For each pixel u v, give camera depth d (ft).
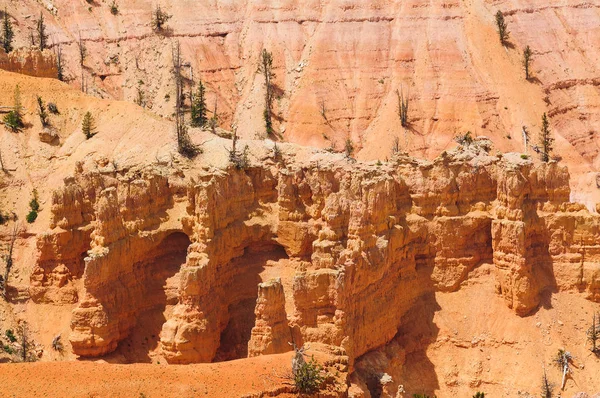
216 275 289.74
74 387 238.27
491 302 306.55
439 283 309.42
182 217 296.71
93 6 604.90
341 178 302.45
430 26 604.08
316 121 561.02
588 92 603.26
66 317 301.02
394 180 303.48
